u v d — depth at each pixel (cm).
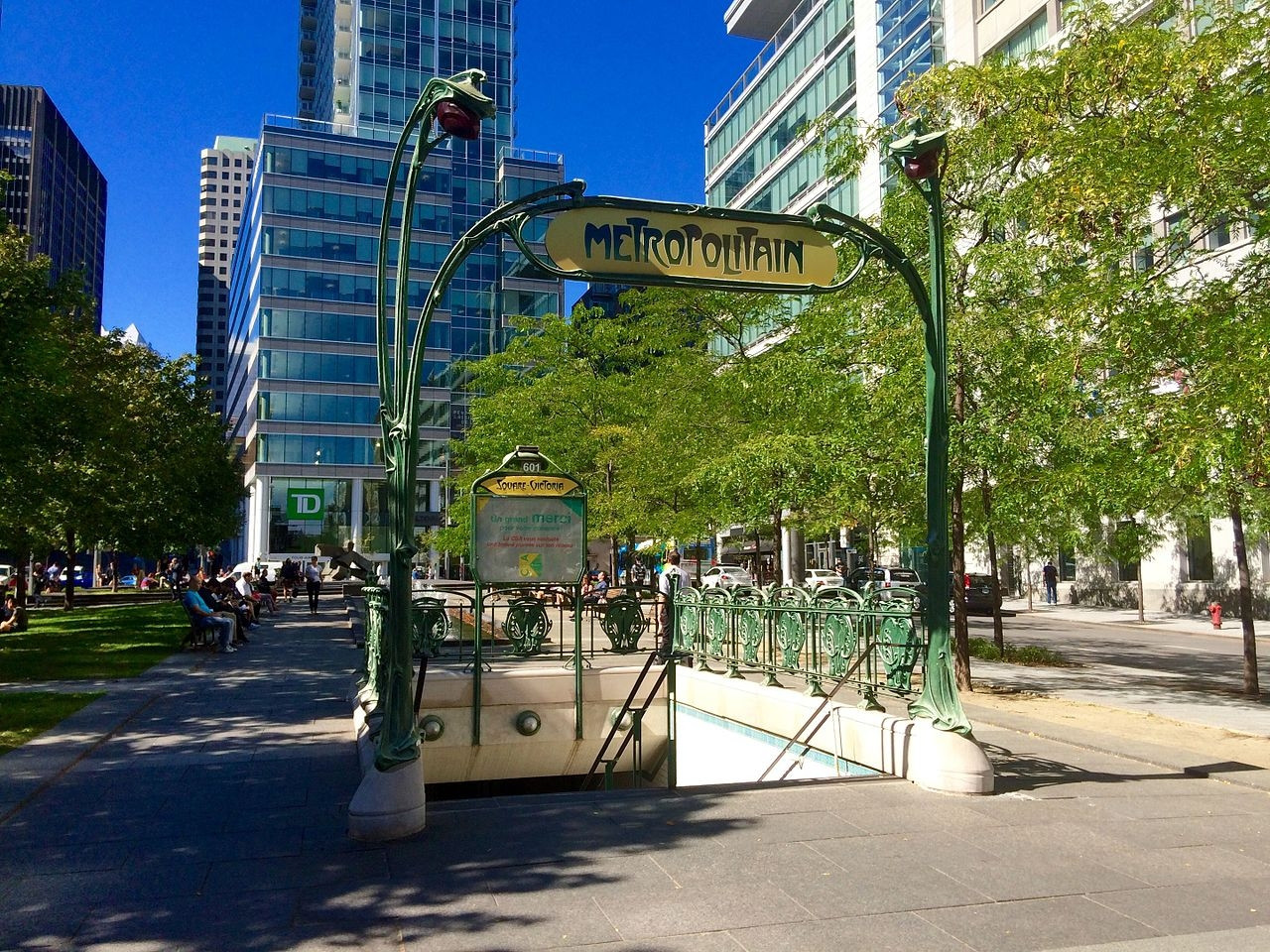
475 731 980
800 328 1440
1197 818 579
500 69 7594
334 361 6438
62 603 3550
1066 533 1467
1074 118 1133
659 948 382
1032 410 1129
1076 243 1112
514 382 2503
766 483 1294
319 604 3578
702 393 1764
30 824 560
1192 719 970
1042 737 849
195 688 1157
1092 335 1102
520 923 408
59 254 17812
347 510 6356
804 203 4466
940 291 693
